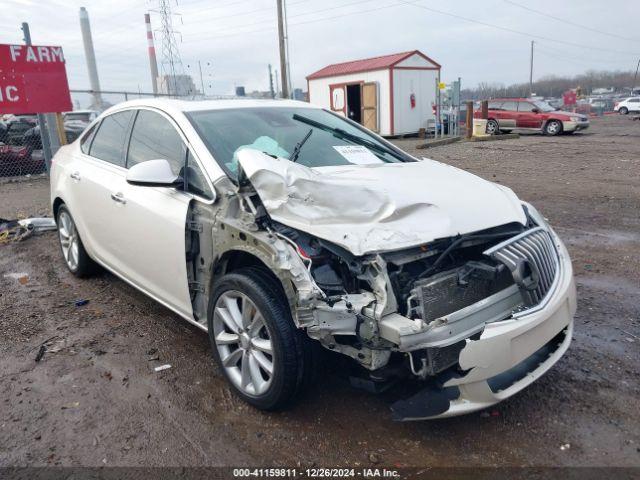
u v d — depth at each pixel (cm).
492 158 1456
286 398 296
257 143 374
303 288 266
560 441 283
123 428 307
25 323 450
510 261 277
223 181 327
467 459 273
